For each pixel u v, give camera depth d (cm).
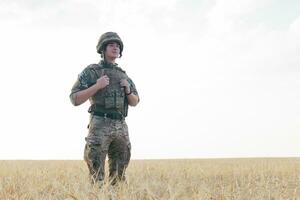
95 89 663
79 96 666
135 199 523
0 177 1038
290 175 1371
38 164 1831
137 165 1694
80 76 685
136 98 712
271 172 1419
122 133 696
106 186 546
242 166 1698
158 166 1642
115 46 699
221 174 1407
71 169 1255
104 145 678
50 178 879
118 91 689
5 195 666
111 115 686
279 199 666
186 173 1308
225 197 602
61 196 631
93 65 695
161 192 610
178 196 544
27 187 733
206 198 572
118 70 704
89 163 680
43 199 662
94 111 688
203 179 1154
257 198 646
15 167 1413
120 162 710
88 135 688
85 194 518
